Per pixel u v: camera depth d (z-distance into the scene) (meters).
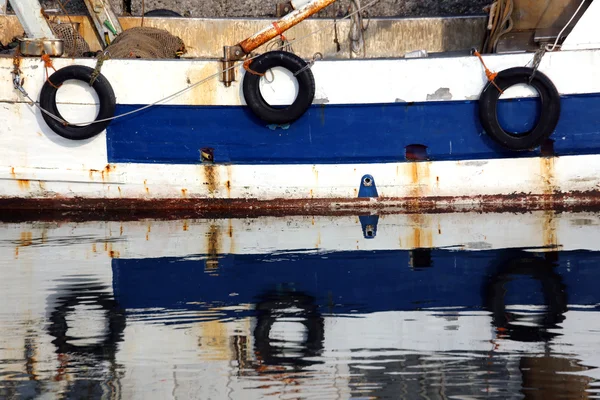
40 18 11.06
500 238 9.16
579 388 5.39
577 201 11.26
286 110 10.88
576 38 10.88
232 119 11.09
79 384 5.57
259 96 10.88
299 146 11.16
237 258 8.53
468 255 8.44
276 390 5.46
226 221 10.62
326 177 11.23
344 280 7.68
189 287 7.56
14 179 11.33
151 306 7.05
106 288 7.55
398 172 11.21
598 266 7.90
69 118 11.04
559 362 5.78
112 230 10.06
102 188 11.36
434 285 7.48
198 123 11.12
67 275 7.96
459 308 6.87
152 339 6.33
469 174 11.18
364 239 9.30
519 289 7.31
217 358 5.96
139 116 11.10
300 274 7.91
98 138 11.19
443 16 13.12
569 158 11.07
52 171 11.29
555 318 6.60
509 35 11.41
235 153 11.20
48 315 6.84
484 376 5.58
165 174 11.28
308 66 10.77
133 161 11.25
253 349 6.12
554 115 10.77
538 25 11.25
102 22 12.63
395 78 10.94
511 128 10.97
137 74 10.98
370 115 11.05
